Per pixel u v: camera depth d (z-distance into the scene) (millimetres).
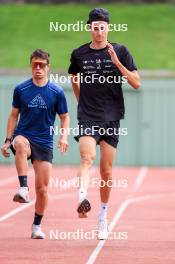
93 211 40625
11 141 27859
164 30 106062
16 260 25281
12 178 66375
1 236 30750
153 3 115750
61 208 42469
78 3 113812
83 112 27641
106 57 27422
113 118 27656
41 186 28359
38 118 27562
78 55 27656
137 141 81875
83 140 27234
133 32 104750
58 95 27516
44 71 27328
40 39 101562
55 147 81562
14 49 98562
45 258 25719
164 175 71312
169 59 97125
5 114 81438
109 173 28297
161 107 81312
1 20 107125
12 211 40469
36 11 109750
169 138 81562
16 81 81312
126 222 36312
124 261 25281
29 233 31672
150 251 27422
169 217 38625
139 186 59312
